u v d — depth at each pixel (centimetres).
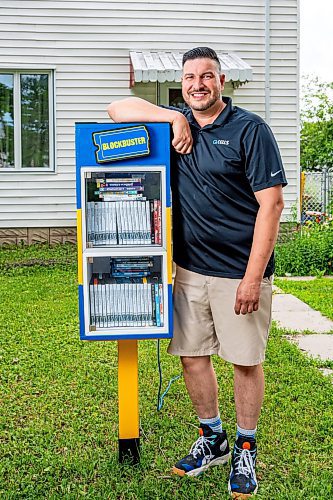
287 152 1262
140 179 366
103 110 1230
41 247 1202
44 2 1202
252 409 366
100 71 1221
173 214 371
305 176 1511
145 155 351
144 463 386
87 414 461
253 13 1240
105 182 365
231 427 438
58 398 490
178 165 363
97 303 365
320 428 434
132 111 359
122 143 349
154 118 353
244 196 355
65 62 1216
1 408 470
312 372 545
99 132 349
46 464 387
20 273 1010
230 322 360
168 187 353
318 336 676
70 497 350
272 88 1254
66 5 1206
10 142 1230
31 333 671
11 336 658
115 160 350
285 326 718
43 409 467
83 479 373
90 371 550
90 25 1213
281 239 1208
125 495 357
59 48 1212
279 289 920
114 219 365
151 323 367
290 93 1256
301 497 350
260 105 1257
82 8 1209
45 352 605
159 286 364
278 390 504
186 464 379
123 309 365
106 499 351
